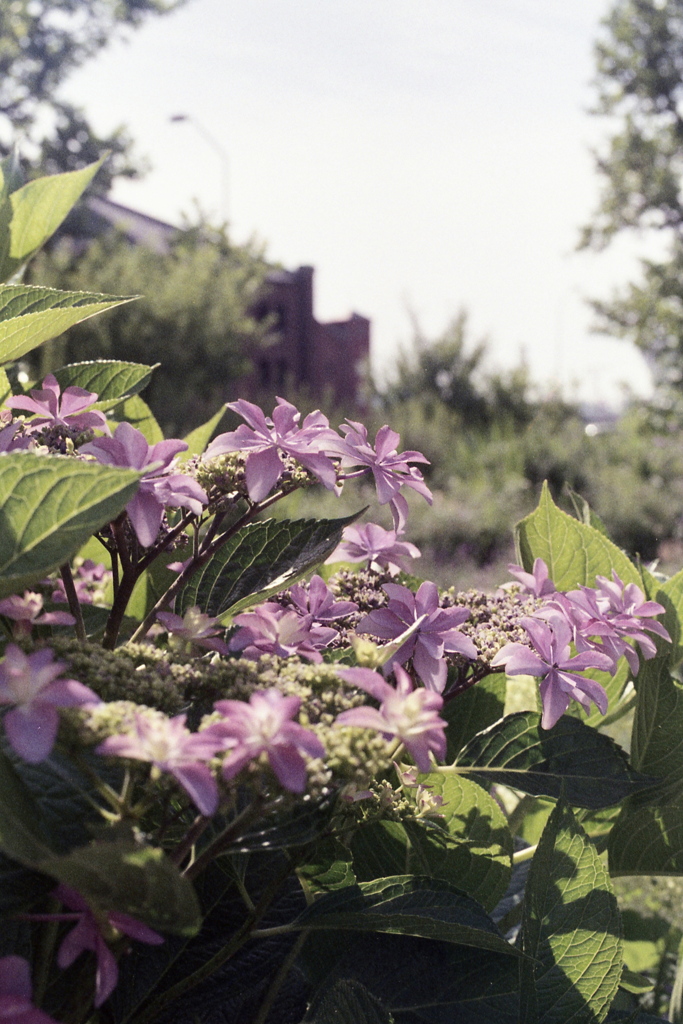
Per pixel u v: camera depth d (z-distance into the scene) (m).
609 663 1.03
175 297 20.75
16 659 0.66
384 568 1.36
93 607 1.32
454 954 1.03
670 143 27.23
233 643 0.98
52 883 0.73
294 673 0.87
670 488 17.59
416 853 1.16
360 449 1.09
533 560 1.45
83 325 19.48
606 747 1.11
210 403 21.36
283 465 1.05
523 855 1.40
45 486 0.73
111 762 0.69
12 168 1.70
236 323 22.05
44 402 1.10
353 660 1.10
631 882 2.09
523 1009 0.95
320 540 1.20
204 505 1.07
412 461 1.12
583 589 1.12
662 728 1.28
